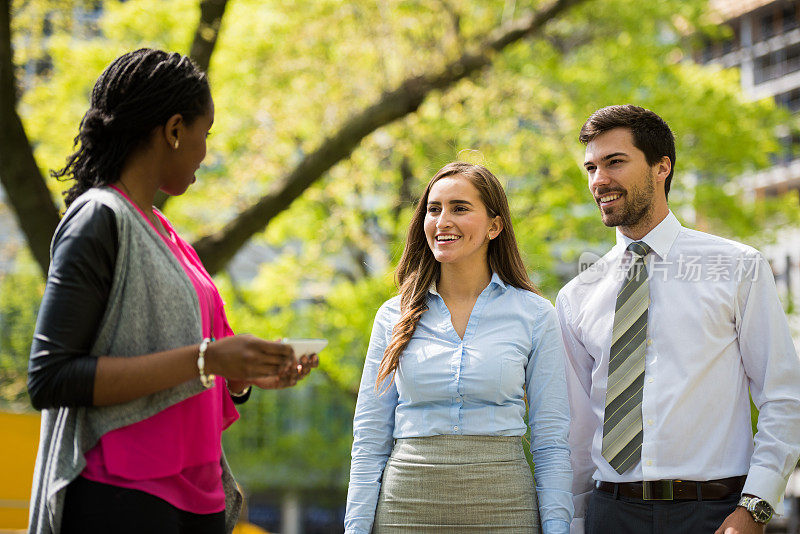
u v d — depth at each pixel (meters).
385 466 4.19
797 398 4.11
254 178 18.55
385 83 17.31
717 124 19.77
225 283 20.98
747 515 3.98
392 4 17.83
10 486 12.57
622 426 4.31
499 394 4.07
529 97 19.31
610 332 4.49
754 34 48.47
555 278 18.14
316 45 18.17
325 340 3.13
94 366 2.85
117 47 17.05
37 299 28.36
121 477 2.97
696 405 4.21
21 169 10.51
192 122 3.19
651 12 19.86
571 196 18.92
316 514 48.12
